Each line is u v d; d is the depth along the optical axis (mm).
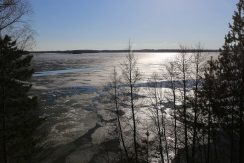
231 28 16188
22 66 13781
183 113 21156
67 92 56875
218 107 18062
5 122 13148
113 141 28281
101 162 24125
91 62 167875
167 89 36781
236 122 17688
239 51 16000
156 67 117375
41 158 24125
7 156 13594
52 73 98375
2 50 12086
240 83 16344
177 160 22547
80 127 33219
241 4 15711
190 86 25422
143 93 41969
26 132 13930
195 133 20484
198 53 20234
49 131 30500
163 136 25109
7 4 8008
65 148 26891
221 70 17875
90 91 57438
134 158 23125
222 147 24156
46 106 43875
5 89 12836
